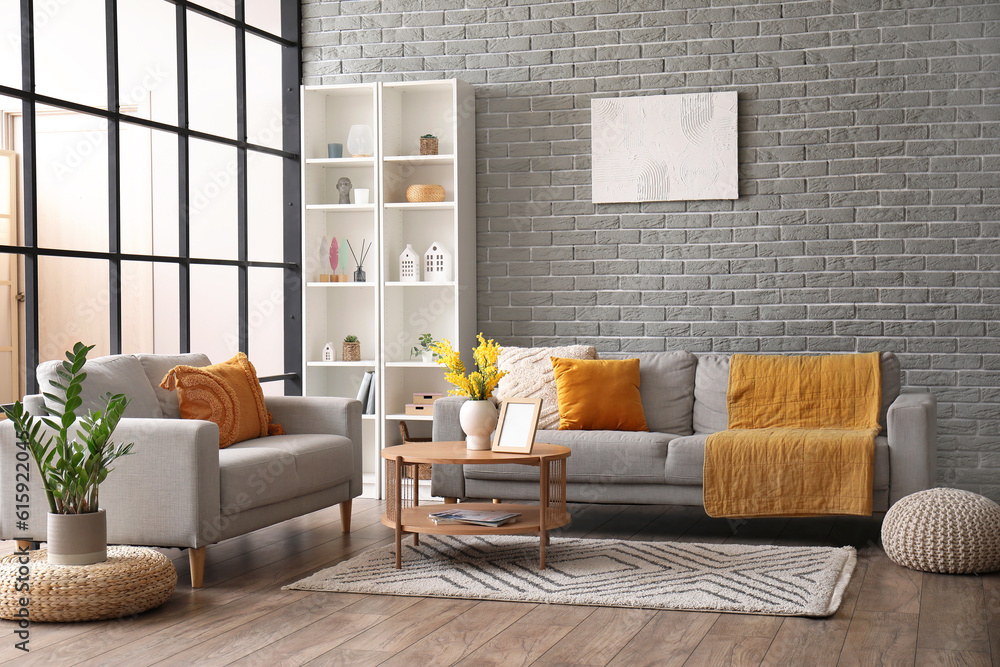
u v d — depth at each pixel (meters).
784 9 4.97
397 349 5.31
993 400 4.79
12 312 6.23
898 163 4.87
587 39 5.19
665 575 3.34
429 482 5.05
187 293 4.64
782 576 3.30
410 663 2.49
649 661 2.49
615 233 5.17
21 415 2.97
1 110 6.18
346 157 5.38
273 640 2.69
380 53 5.45
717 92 5.03
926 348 4.85
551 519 3.61
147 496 3.25
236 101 5.21
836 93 4.92
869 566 3.51
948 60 4.80
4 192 6.18
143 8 5.87
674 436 4.19
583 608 2.99
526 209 5.27
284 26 5.54
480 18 5.32
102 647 2.63
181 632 2.77
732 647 2.60
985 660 2.48
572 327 5.23
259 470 3.49
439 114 5.35
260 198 5.66
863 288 4.91
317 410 4.24
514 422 3.66
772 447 3.90
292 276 5.46
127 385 3.64
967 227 4.80
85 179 6.08
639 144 5.11
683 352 4.71
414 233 5.39
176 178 5.92
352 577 3.34
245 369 4.14
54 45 6.03
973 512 3.37
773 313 5.00
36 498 3.36
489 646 2.62
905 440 3.82
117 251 4.22
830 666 2.44
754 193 5.02
